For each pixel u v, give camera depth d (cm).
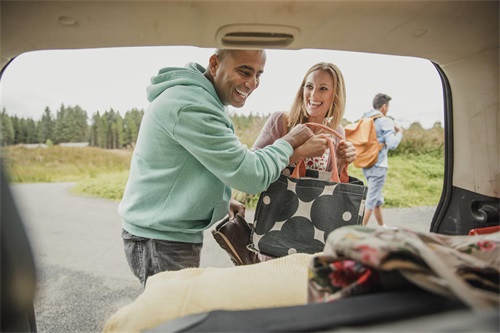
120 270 368
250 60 150
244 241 167
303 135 161
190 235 154
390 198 595
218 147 133
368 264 69
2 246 76
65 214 559
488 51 131
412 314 66
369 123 430
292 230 157
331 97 185
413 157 724
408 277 67
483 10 112
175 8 105
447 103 161
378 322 64
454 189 165
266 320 69
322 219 154
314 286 81
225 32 117
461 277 71
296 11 108
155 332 73
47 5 101
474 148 151
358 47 132
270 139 194
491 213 148
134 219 150
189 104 134
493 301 57
